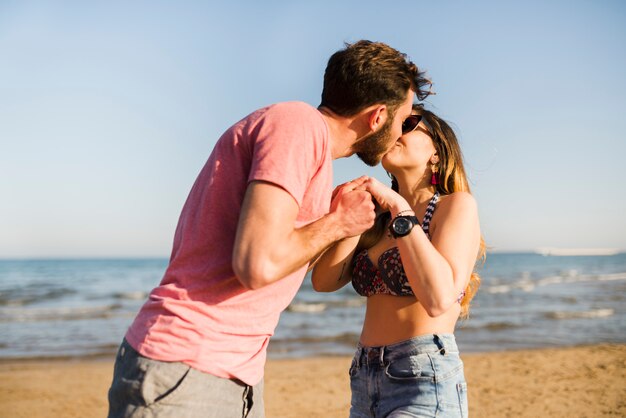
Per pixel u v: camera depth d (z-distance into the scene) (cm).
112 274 5719
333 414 656
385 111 216
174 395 186
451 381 239
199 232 195
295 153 186
